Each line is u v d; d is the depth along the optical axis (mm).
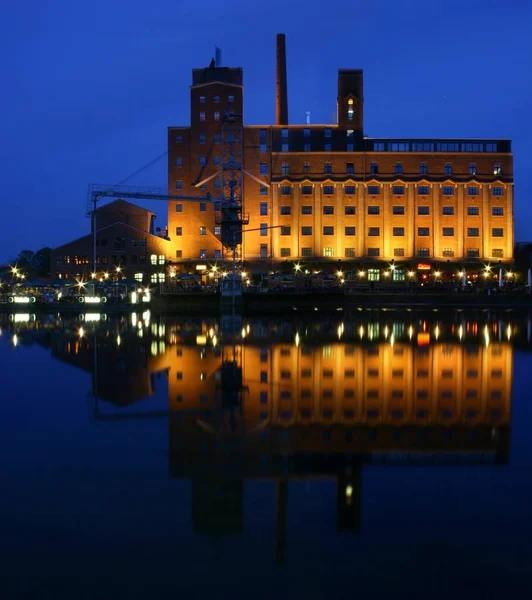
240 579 6227
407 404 14906
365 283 110938
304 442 11188
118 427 12445
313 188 113562
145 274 111500
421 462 9961
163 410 14203
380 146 115875
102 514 7801
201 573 6344
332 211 113812
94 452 10609
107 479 9117
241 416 13484
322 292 91875
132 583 6156
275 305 89688
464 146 116188
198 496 8406
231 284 84438
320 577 6266
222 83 114438
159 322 52438
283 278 103875
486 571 6371
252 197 114188
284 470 9508
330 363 22906
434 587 6078
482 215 114188
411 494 8469
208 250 114062
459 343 31609
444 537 7129
